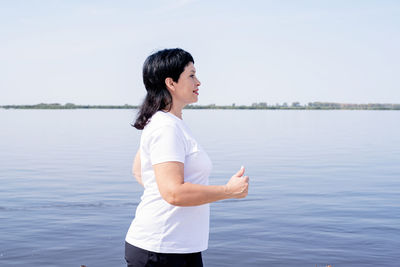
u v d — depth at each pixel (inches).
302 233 299.4
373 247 268.7
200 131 1907.0
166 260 70.7
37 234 300.4
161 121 70.7
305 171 641.0
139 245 72.2
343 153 943.7
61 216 352.8
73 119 4020.7
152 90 76.0
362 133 1834.4
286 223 326.6
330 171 642.2
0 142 1298.0
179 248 70.7
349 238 287.3
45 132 1897.1
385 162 770.2
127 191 469.1
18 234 300.4
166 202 70.8
